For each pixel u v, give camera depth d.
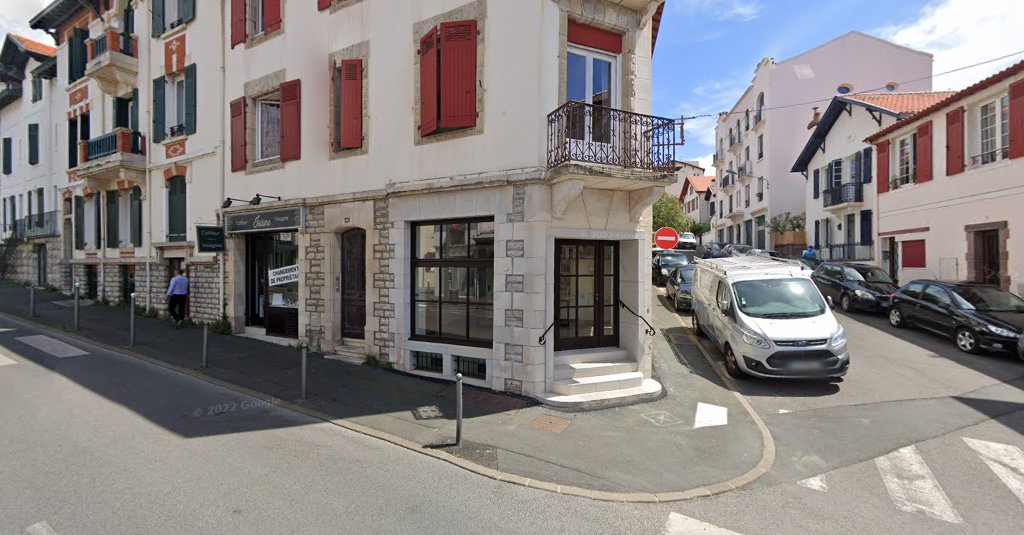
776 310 8.80
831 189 22.38
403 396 7.42
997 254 13.67
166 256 13.95
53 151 20.30
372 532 3.82
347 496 4.41
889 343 11.04
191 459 5.05
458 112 8.00
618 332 8.70
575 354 8.16
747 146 35.44
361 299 9.95
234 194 11.79
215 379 8.07
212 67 12.41
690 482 4.93
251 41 11.45
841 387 8.15
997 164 13.26
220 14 12.20
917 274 16.66
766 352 8.02
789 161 30.30
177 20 13.72
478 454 5.45
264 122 11.73
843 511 4.40
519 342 7.47
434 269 8.69
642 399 7.46
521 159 7.50
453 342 8.39
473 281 8.28
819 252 23.98
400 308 8.73
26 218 22.09
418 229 8.88
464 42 7.96
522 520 4.14
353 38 9.66
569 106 6.89
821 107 29.86
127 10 15.72
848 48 29.58
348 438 5.84
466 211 7.98
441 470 5.05
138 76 15.02
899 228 17.64
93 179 16.20
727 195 41.53
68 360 9.03
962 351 10.20
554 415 6.75
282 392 7.48
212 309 12.43
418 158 8.61
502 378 7.64
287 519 3.96
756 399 7.67
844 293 15.16
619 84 8.26
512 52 7.62
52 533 3.64
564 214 7.54
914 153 17.12
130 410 6.49
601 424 6.49
